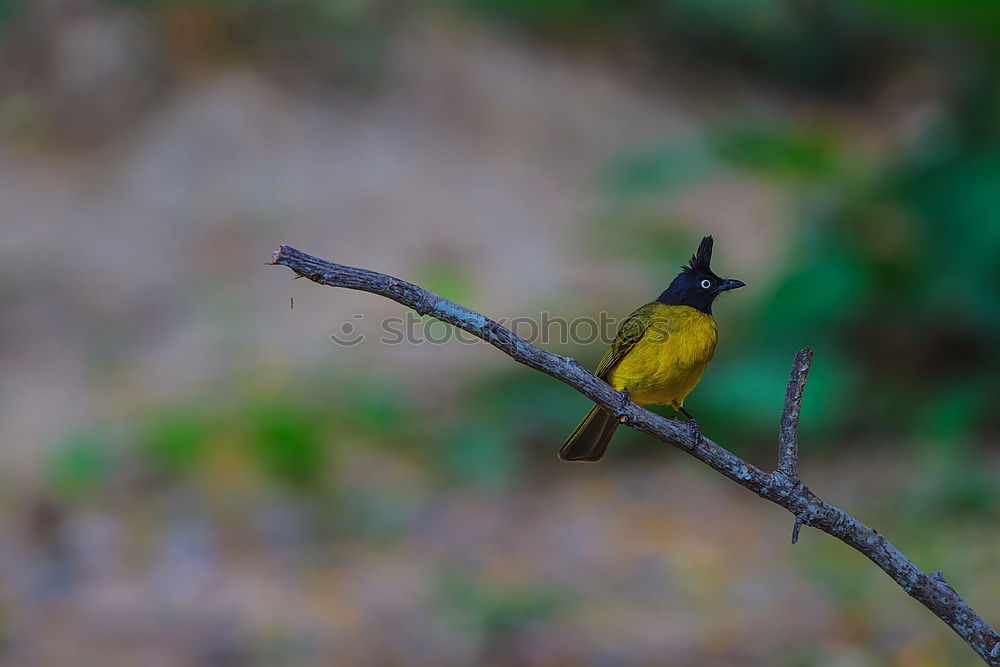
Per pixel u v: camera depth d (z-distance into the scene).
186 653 8.74
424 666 8.46
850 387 12.34
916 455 11.54
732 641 8.62
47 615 9.38
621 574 10.05
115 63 20.11
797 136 13.58
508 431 13.16
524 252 16.84
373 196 18.19
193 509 11.51
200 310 16.16
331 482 12.25
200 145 19.00
